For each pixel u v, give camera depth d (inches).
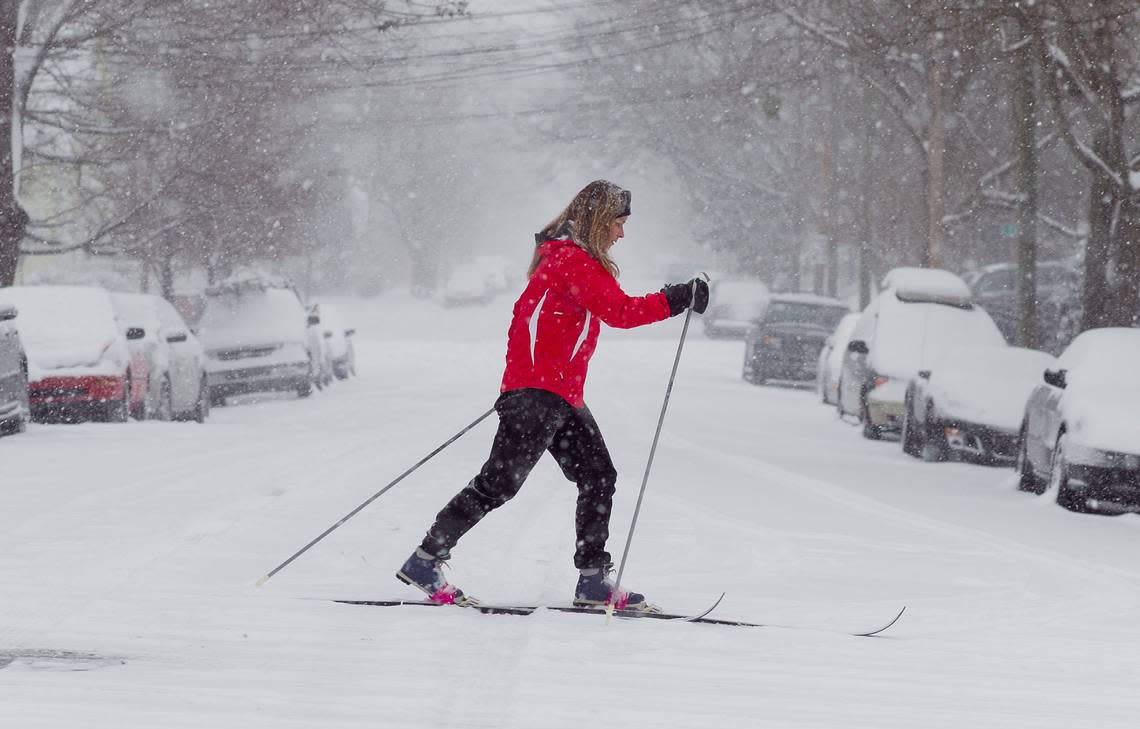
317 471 999.6
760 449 1433.3
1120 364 1132.5
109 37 2225.6
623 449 1310.3
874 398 1701.5
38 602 478.9
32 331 1569.9
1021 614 536.4
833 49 2699.3
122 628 438.3
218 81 2522.1
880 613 521.7
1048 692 394.0
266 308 2346.2
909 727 345.4
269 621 454.3
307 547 511.8
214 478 939.3
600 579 496.1
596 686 374.3
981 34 1899.6
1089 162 1891.0
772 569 630.5
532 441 487.5
